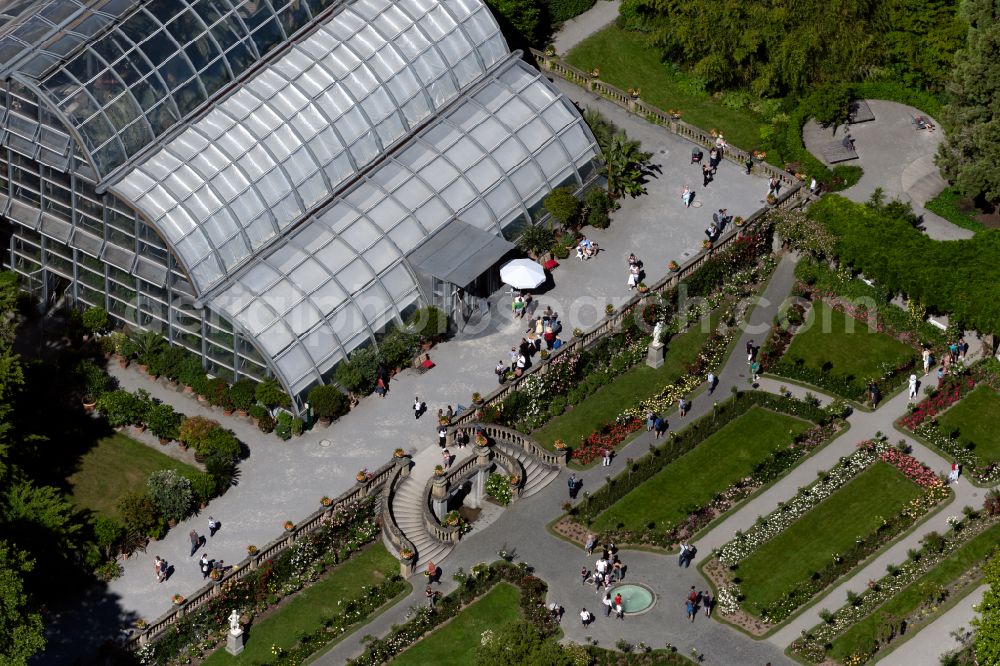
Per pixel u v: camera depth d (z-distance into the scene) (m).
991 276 161.00
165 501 138.88
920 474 148.38
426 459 146.50
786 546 142.00
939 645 134.12
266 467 145.75
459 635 134.12
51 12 152.50
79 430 148.88
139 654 130.50
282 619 134.88
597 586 138.00
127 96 151.88
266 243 154.50
